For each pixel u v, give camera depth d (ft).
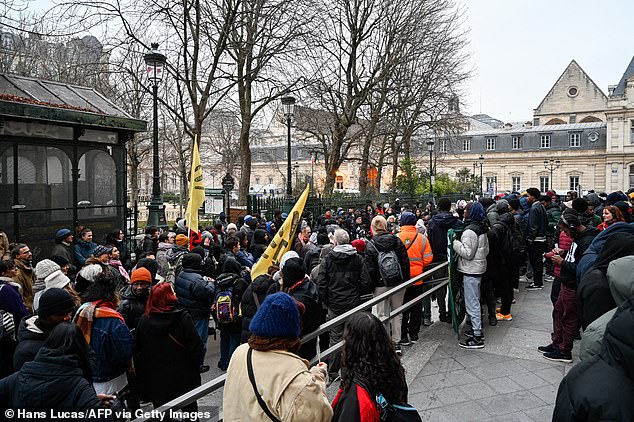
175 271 24.66
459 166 244.01
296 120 90.58
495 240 22.80
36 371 9.06
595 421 6.60
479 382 16.80
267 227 41.96
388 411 7.59
